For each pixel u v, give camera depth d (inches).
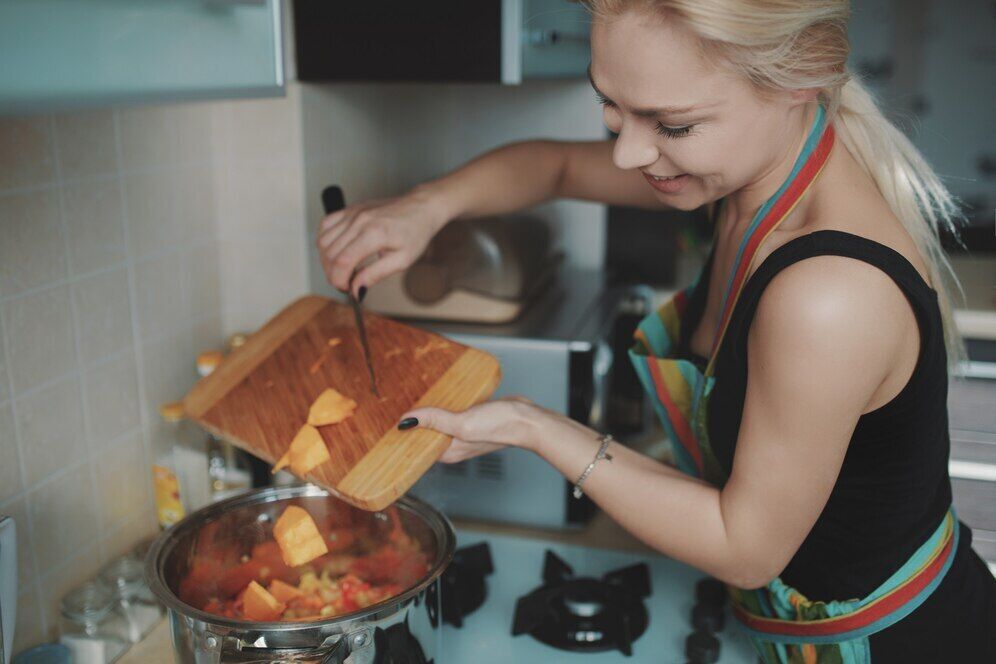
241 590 35.0
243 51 26.6
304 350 34.6
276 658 26.4
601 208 67.5
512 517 49.1
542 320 52.5
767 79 23.5
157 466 42.4
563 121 67.4
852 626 30.9
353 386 32.4
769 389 25.5
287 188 47.7
